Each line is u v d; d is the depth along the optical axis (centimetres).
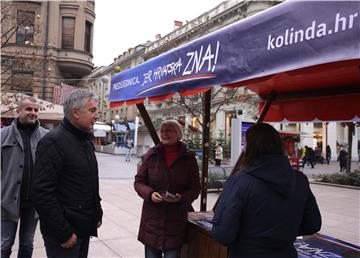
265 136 218
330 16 181
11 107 1105
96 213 269
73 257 254
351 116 384
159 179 329
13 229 361
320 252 306
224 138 2514
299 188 219
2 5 1694
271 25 215
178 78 303
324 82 378
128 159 2675
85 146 267
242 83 255
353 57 169
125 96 408
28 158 368
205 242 312
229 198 212
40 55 2519
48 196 241
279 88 414
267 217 205
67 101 264
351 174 1565
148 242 324
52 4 2880
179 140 344
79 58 2972
